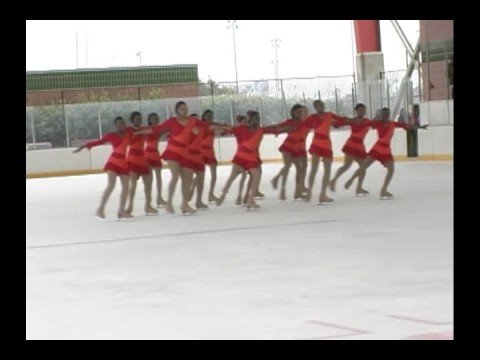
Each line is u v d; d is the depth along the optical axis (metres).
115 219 16.12
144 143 16.33
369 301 7.51
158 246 12.01
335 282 8.50
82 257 11.36
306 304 7.54
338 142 33.25
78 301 8.31
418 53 31.31
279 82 34.94
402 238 11.30
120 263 10.66
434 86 29.62
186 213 16.12
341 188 20.08
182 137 16.06
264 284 8.63
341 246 10.94
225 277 9.18
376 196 17.59
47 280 9.64
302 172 17.75
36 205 20.41
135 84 44.62
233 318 7.15
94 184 27.61
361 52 37.47
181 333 6.71
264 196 19.19
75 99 38.72
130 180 16.39
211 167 18.12
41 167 34.06
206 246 11.70
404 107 30.02
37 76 43.06
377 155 16.86
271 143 35.16
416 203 15.73
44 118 34.38
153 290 8.70
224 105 34.88
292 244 11.39
